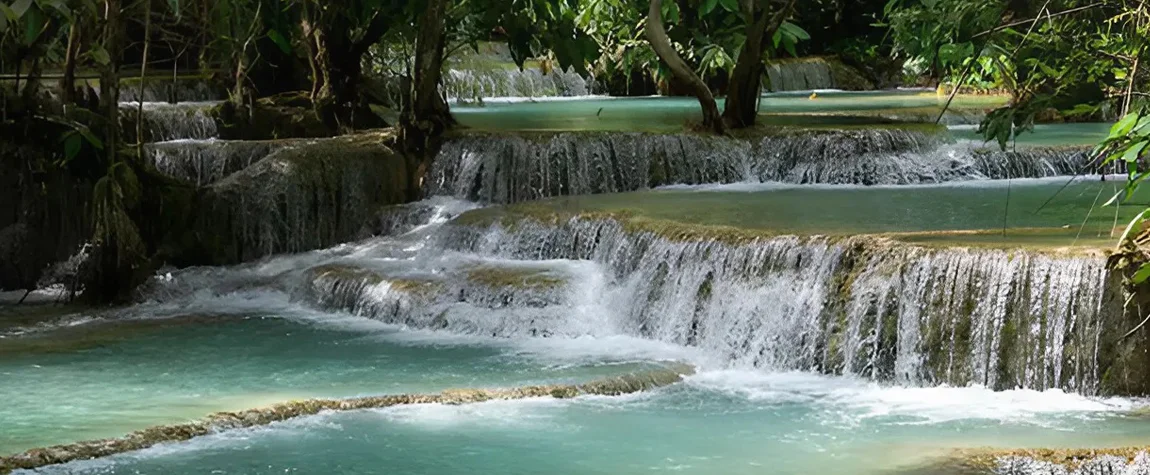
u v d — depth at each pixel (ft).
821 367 35.01
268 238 49.88
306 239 50.75
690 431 29.96
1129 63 30.25
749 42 55.42
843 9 87.76
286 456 28.17
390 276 43.29
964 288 32.91
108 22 46.19
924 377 33.17
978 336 32.58
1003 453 26.76
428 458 28.07
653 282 39.63
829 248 35.65
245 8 51.37
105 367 36.45
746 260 37.45
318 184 51.08
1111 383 31.07
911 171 52.60
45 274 48.16
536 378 34.68
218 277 47.14
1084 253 31.68
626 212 43.83
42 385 34.42
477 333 39.81
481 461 27.91
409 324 41.01
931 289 33.37
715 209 45.01
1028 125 31.09
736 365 36.32
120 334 40.55
